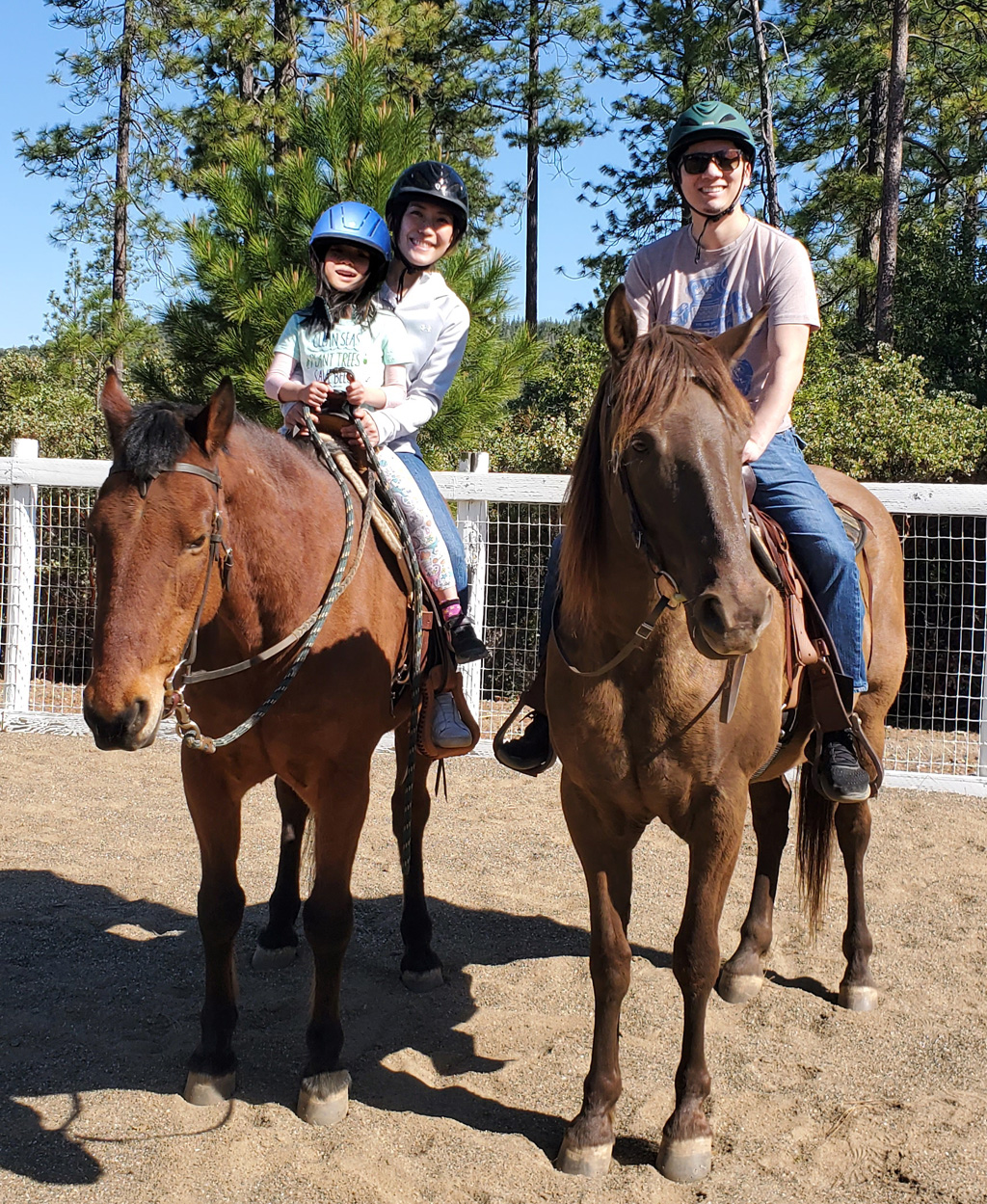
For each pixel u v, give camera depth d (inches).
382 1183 100.3
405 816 125.5
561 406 586.6
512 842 205.9
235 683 111.1
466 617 140.0
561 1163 103.7
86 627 317.1
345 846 115.1
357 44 358.6
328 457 125.5
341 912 113.7
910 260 717.9
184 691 113.6
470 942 160.7
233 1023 117.5
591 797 107.3
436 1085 120.2
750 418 89.4
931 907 173.9
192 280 347.9
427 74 762.8
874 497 156.1
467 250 347.9
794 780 256.1
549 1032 132.0
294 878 152.1
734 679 97.3
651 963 152.2
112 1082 117.8
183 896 173.5
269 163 373.1
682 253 132.3
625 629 99.9
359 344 137.3
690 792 103.3
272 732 111.1
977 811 228.7
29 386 527.2
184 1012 134.9
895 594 147.3
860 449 386.0
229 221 348.5
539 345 348.5
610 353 97.8
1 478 273.6
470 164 922.7
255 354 327.0
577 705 104.0
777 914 171.2
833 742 128.6
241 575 106.3
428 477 146.5
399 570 129.3
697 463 84.1
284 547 110.0
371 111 343.0
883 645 143.9
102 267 792.9
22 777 236.8
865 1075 122.4
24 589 278.4
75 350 615.5
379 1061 124.6
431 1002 140.8
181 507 92.6
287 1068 122.3
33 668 300.5
